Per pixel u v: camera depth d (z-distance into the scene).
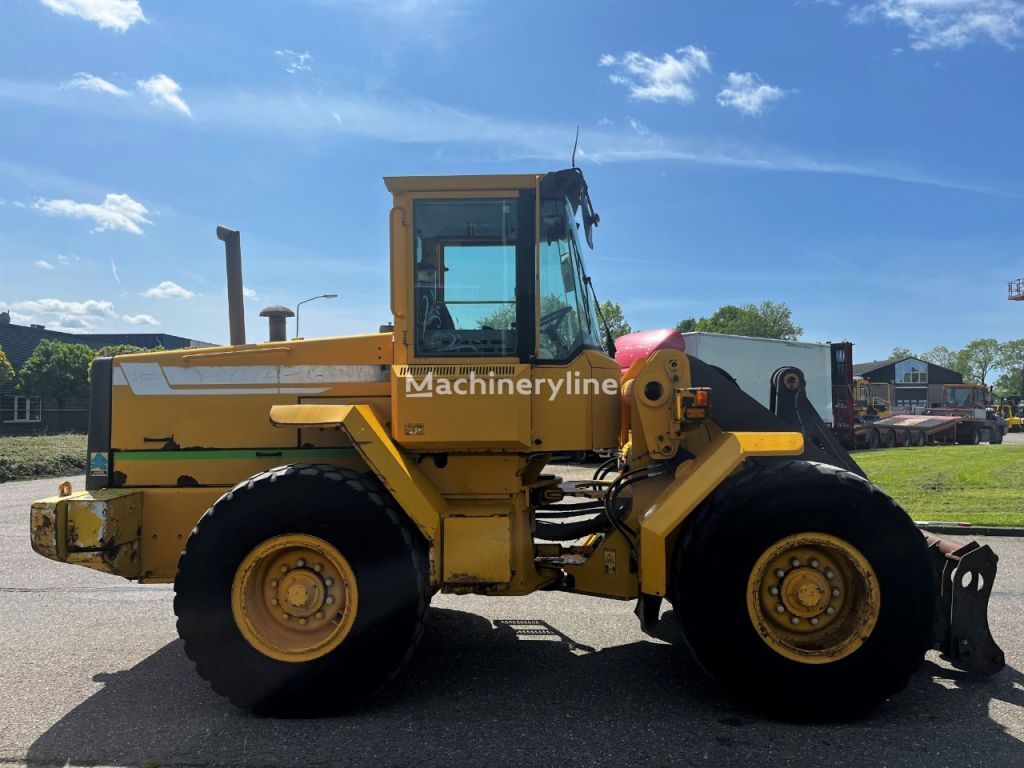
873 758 2.81
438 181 3.63
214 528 3.27
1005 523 7.76
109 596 5.40
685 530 3.36
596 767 2.75
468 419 3.55
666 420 3.66
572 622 4.68
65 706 3.37
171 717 3.24
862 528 3.13
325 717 3.22
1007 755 2.83
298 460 3.88
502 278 3.66
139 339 47.03
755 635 3.14
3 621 4.76
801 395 4.34
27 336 38.19
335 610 3.31
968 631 3.54
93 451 3.92
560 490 4.68
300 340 3.96
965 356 84.19
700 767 2.74
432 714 3.24
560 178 3.62
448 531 3.42
